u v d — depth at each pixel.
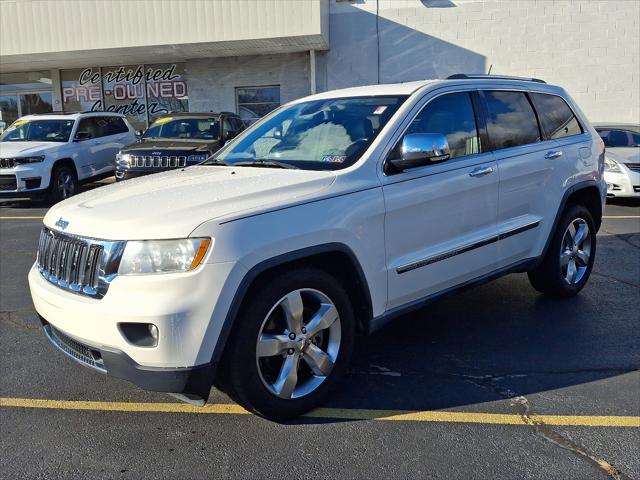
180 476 2.89
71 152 12.44
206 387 2.95
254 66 17.06
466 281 4.30
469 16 15.84
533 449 3.07
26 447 3.17
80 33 15.27
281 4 14.18
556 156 5.00
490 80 4.73
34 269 3.70
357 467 2.94
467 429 3.28
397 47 16.20
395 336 4.68
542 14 15.56
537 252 4.93
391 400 3.62
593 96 15.77
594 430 3.25
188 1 14.63
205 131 11.56
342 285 3.61
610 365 4.09
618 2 15.22
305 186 3.39
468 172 4.18
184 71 17.92
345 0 16.14
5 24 15.59
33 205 12.29
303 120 4.38
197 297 2.86
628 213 10.36
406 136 3.69
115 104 18.66
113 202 3.36
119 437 3.26
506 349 4.39
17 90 19.42
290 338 3.28
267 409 3.25
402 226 3.75
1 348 4.55
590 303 5.41
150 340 2.88
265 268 3.06
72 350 3.29
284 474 2.89
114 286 2.90
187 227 2.90
